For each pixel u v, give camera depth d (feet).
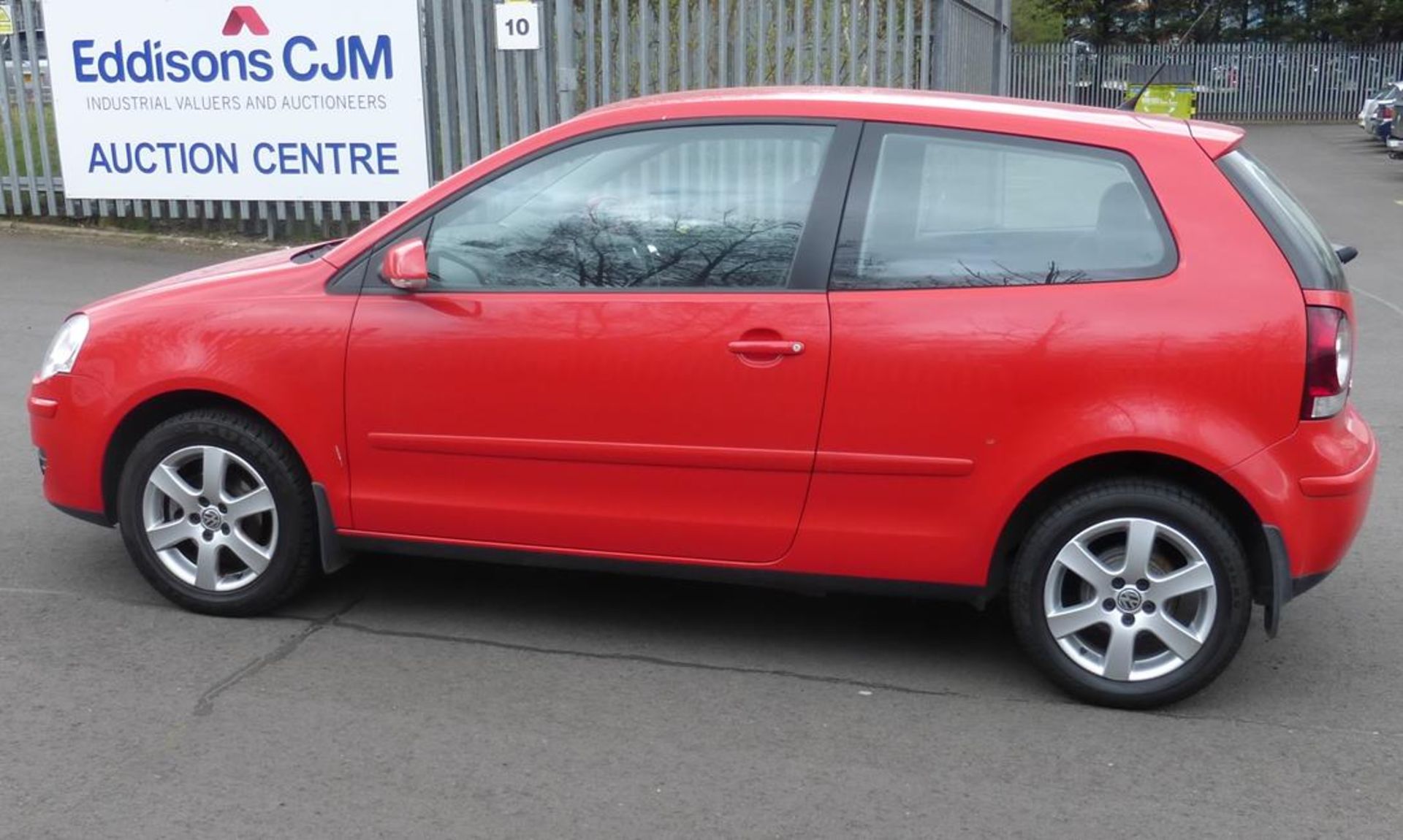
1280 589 13.56
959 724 13.71
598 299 14.39
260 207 39.88
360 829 11.54
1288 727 13.79
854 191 14.12
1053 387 13.47
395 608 16.38
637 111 14.76
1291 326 13.19
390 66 37.76
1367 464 13.85
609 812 11.89
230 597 15.72
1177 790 12.48
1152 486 13.65
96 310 16.02
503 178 14.88
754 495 14.28
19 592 16.47
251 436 15.26
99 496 15.96
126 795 11.98
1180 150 13.76
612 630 15.94
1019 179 13.92
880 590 14.38
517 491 14.83
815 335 13.84
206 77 38.73
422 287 14.82
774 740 13.29
